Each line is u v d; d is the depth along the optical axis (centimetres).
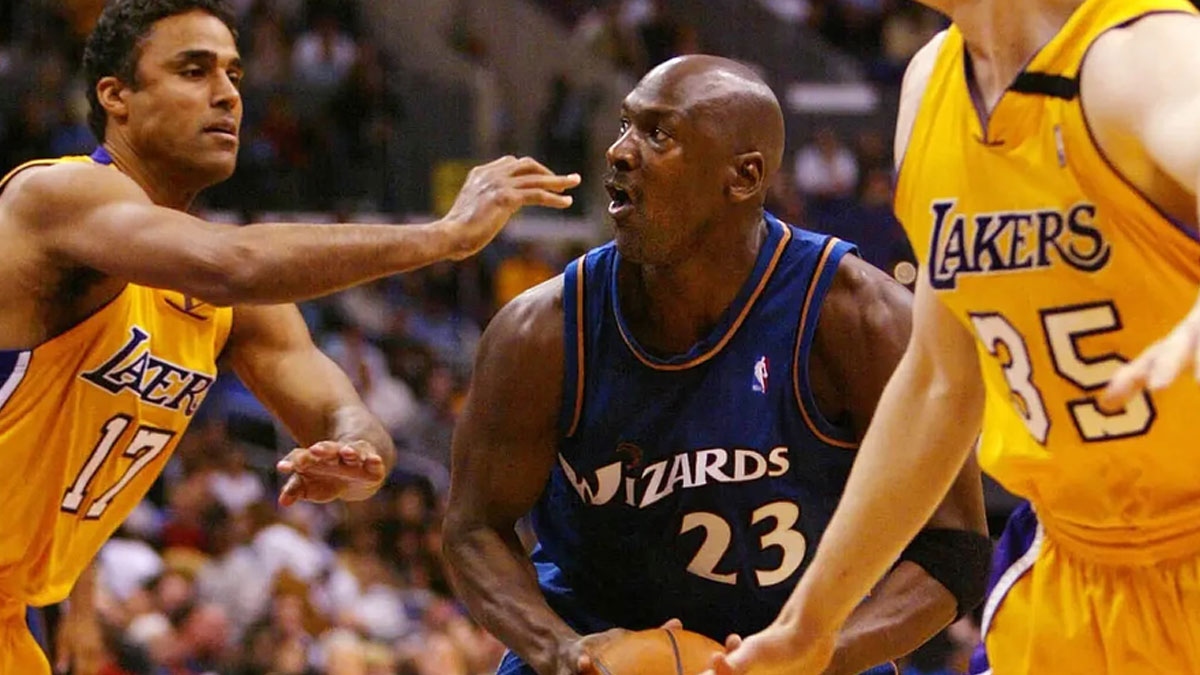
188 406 1017
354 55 4344
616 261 945
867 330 930
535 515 1025
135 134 983
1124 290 641
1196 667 720
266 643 1984
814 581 784
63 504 978
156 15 976
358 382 3161
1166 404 660
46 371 941
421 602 2398
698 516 945
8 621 991
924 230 698
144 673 1888
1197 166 541
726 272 928
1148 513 708
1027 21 632
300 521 2409
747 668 772
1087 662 755
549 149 4428
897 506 777
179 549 2317
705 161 902
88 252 908
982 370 734
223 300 890
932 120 683
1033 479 734
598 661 884
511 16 4953
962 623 2350
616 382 941
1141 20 602
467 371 3622
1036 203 644
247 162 3809
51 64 4000
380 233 890
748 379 933
